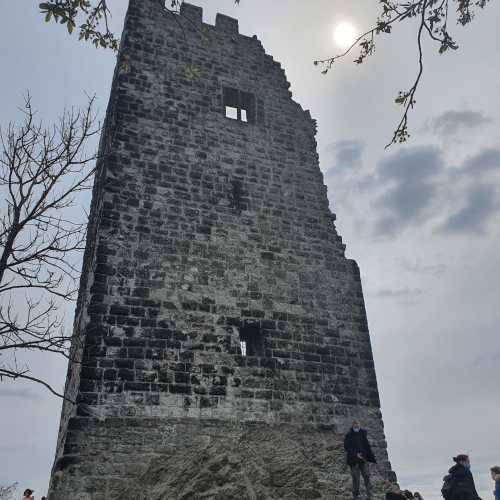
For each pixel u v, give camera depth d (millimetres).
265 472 10758
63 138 9078
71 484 9945
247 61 18438
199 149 15586
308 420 12750
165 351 12102
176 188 14555
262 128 17203
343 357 14141
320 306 14672
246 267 14273
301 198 16359
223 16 19000
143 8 17406
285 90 18578
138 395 11359
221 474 10094
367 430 13281
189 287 13211
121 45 17406
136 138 14844
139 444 10836
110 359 11492
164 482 10156
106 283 12320
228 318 13266
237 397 12297
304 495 10648
